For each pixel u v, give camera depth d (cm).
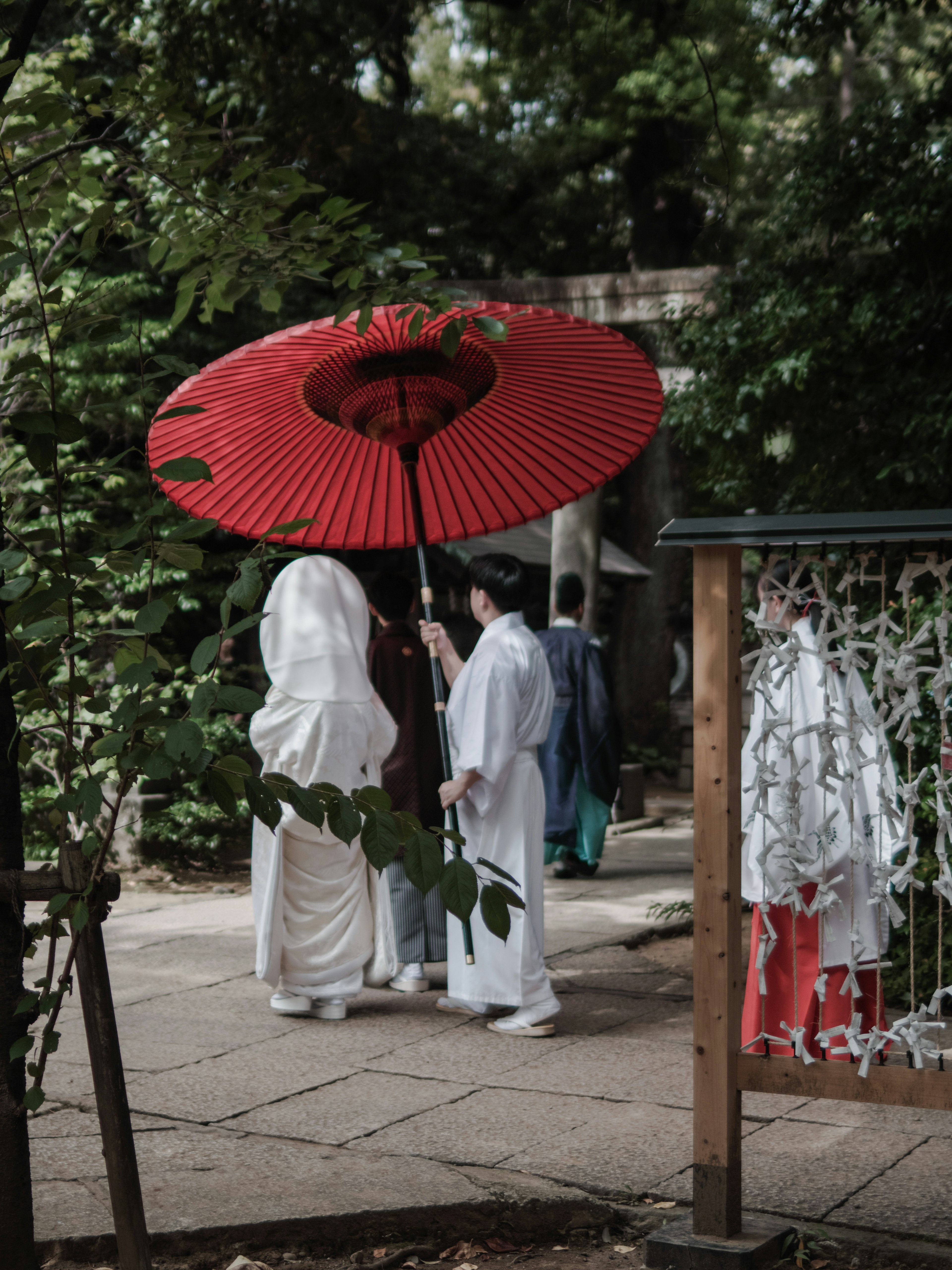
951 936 488
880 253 715
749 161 1755
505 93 1817
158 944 635
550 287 975
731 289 791
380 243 286
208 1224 296
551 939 640
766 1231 290
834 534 275
